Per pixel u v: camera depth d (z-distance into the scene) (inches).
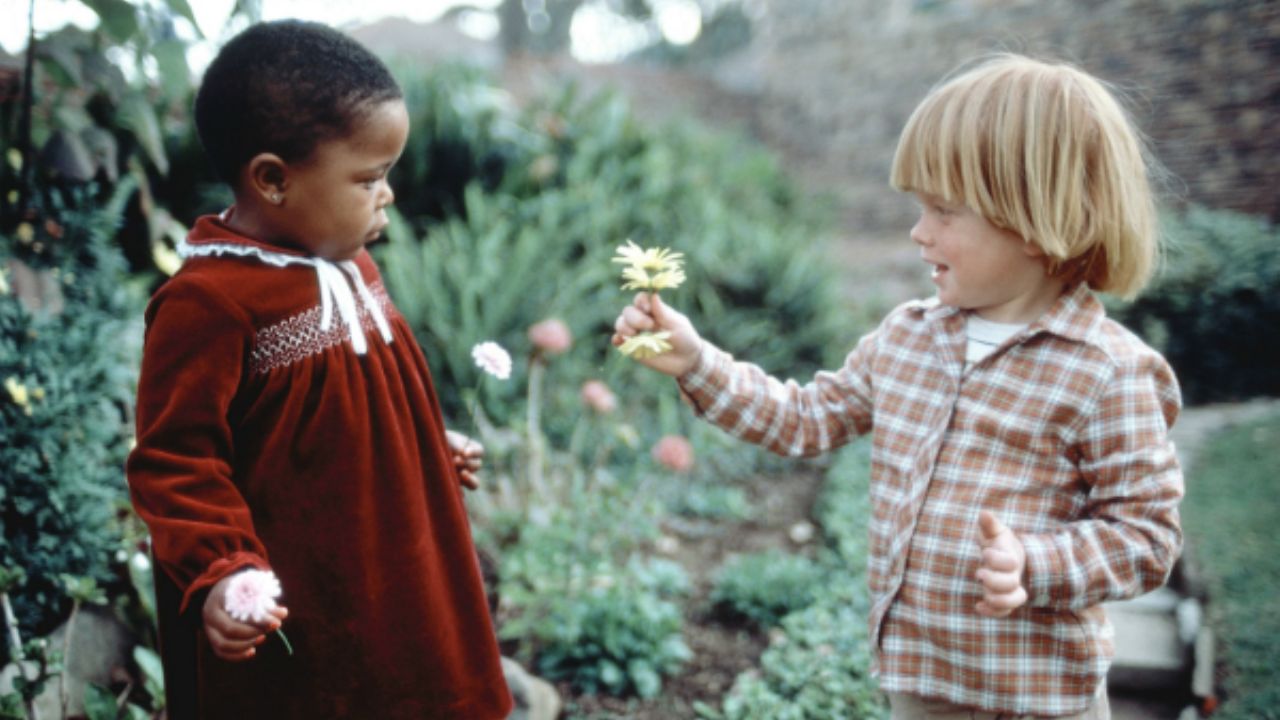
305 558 50.9
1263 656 102.6
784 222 358.6
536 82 323.9
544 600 113.7
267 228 50.6
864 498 159.9
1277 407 209.8
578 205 240.8
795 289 239.1
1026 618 52.3
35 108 111.2
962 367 54.9
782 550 148.8
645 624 108.7
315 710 52.2
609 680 102.8
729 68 568.1
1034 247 51.2
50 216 106.5
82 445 87.7
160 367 47.3
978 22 429.1
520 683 93.5
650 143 299.9
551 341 135.3
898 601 55.4
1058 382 51.8
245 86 46.8
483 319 183.2
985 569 46.8
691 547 149.3
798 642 112.4
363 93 47.9
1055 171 49.3
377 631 52.9
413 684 54.4
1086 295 53.9
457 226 213.3
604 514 134.0
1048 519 52.0
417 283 184.1
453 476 59.1
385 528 53.2
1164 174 62.8
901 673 55.3
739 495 166.6
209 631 44.4
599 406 133.0
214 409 47.4
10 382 80.0
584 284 203.3
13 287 95.0
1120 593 49.6
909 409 56.6
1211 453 169.2
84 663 82.7
